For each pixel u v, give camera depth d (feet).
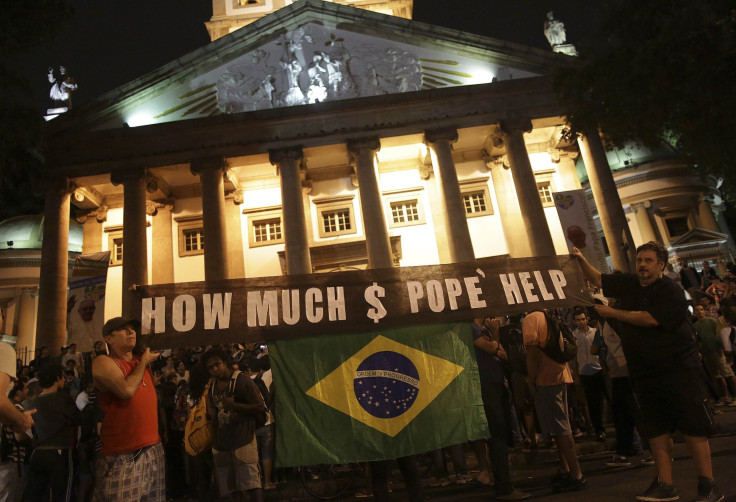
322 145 78.89
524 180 76.89
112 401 14.69
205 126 78.43
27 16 53.01
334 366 17.60
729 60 50.26
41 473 22.16
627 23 54.80
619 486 20.42
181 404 32.78
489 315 18.85
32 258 104.83
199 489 24.82
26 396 30.19
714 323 40.52
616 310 16.83
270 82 82.43
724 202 130.72
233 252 87.35
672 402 16.06
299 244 73.87
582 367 32.91
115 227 89.66
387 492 17.49
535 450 30.63
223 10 119.24
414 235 88.58
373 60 83.76
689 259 102.32
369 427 17.26
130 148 78.18
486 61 84.07
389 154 90.27
